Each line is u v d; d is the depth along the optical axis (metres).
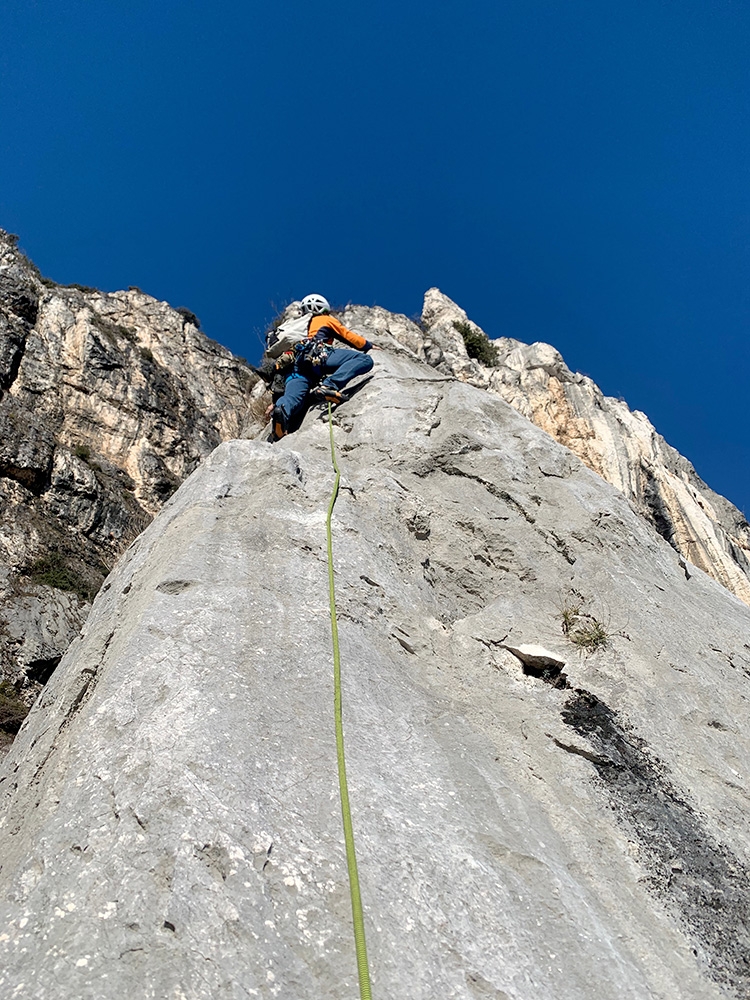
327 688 3.78
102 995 2.23
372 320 23.12
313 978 2.44
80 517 18.84
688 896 3.24
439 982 2.50
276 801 3.04
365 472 6.06
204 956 2.37
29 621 14.62
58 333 24.17
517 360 23.39
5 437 18.95
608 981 2.67
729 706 4.68
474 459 6.49
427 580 5.31
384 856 2.91
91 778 3.10
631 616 5.11
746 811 3.84
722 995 2.83
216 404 27.45
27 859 2.80
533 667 4.62
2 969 2.36
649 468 20.70
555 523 5.98
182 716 3.34
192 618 4.02
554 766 3.84
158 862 2.65
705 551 18.64
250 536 4.81
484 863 3.02
